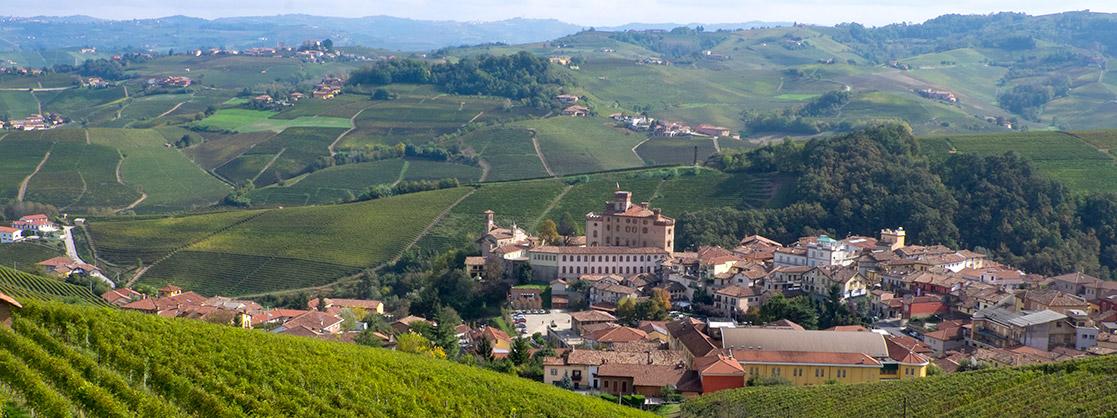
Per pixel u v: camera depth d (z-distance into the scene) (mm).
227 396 106438
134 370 107375
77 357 101688
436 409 122500
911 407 143000
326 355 132500
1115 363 144125
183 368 109562
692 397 166250
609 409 143625
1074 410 129000
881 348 182500
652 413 150625
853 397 151375
